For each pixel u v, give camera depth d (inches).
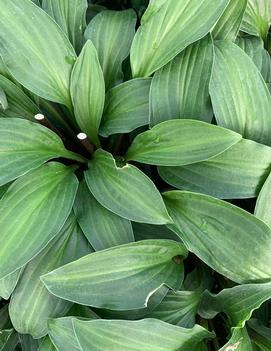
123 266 31.8
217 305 32.0
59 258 33.0
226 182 32.7
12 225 31.5
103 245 32.2
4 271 30.3
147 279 31.9
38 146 34.0
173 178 33.6
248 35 39.1
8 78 36.4
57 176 33.8
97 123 35.6
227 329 33.8
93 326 29.6
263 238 31.0
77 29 37.6
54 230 31.5
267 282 31.0
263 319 35.1
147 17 34.9
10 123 33.4
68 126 37.9
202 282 34.0
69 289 30.9
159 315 32.7
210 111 33.7
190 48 34.3
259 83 34.1
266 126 34.0
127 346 30.0
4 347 34.3
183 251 32.7
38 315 32.6
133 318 32.5
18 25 34.1
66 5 37.6
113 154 37.8
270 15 39.5
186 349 31.1
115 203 32.0
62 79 35.2
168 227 32.1
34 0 38.1
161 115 34.1
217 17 33.8
